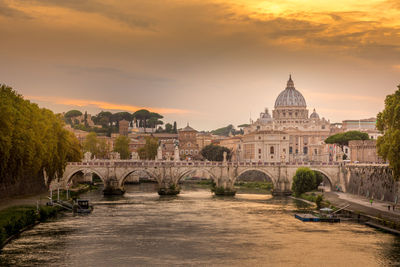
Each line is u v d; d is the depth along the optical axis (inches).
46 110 6348.4
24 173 5605.3
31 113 5216.5
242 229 4291.3
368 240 3821.4
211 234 4087.1
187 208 5654.5
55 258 3309.5
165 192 7327.8
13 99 4933.6
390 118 4699.8
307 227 4382.4
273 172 7667.3
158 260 3292.3
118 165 7381.9
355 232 4133.9
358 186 6806.1
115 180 7308.1
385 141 4785.9
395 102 4662.9
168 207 5733.3
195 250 3553.2
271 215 5103.3
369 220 4515.3
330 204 5477.4
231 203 6235.2
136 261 3270.2
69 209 5310.0
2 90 4896.7
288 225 4490.7
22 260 3250.5
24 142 4626.0
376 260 3302.2
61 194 6112.2
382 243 3725.4
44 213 4650.6
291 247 3631.9
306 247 3627.0
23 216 4119.1
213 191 7824.8
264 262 3262.8
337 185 7696.9
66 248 3563.0
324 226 4421.8
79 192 7386.8
